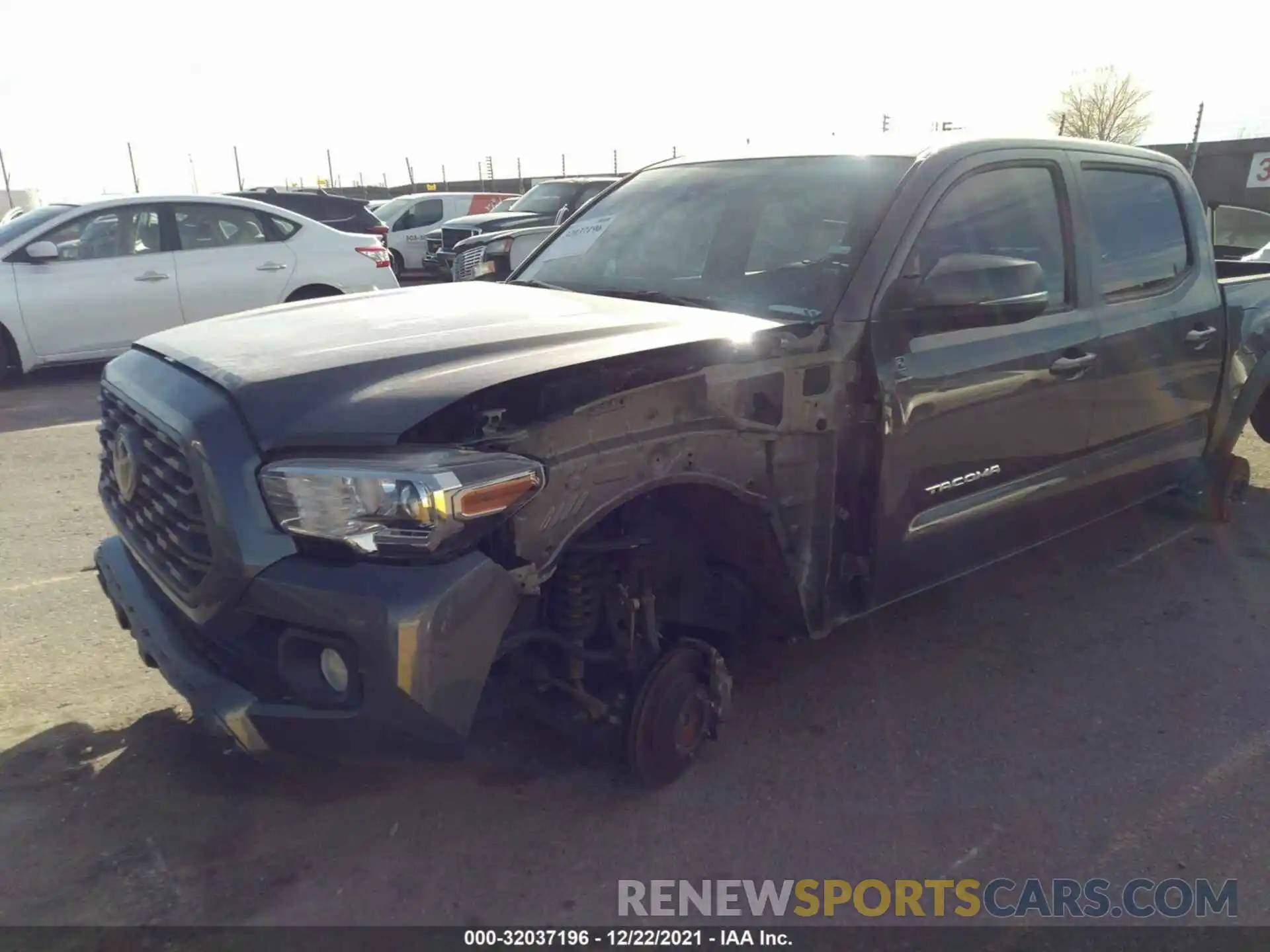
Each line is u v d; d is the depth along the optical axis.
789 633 3.35
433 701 2.25
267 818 2.87
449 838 2.80
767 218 3.60
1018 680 3.77
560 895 2.60
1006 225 3.68
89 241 8.92
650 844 2.80
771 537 3.01
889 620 4.27
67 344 8.84
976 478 3.55
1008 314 3.29
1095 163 4.12
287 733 2.35
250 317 3.14
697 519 3.04
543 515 2.41
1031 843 2.85
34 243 8.70
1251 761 3.28
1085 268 3.97
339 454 2.27
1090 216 4.03
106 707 3.40
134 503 2.76
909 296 3.24
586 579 2.75
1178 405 4.57
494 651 2.34
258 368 2.49
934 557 3.52
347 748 2.33
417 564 2.25
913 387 3.20
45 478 6.00
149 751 3.16
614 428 2.54
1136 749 3.33
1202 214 4.74
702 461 2.74
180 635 2.65
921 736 3.38
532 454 2.39
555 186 16.36
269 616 2.32
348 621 2.21
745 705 3.55
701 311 3.23
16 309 8.60
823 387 3.02
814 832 2.88
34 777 3.01
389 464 2.22
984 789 3.10
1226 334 4.79
